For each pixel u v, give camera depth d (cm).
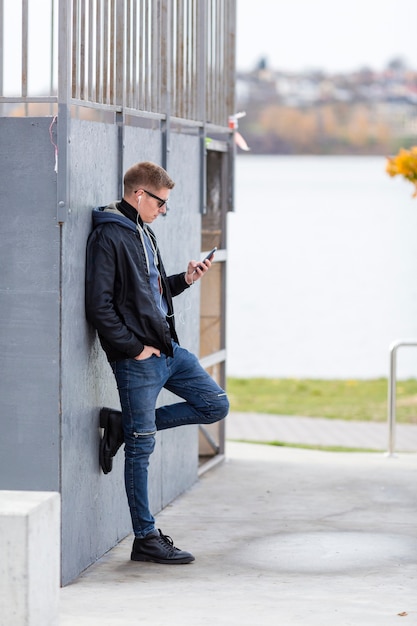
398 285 4444
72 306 689
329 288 4369
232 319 3484
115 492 795
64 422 686
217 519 879
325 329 3228
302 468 1084
